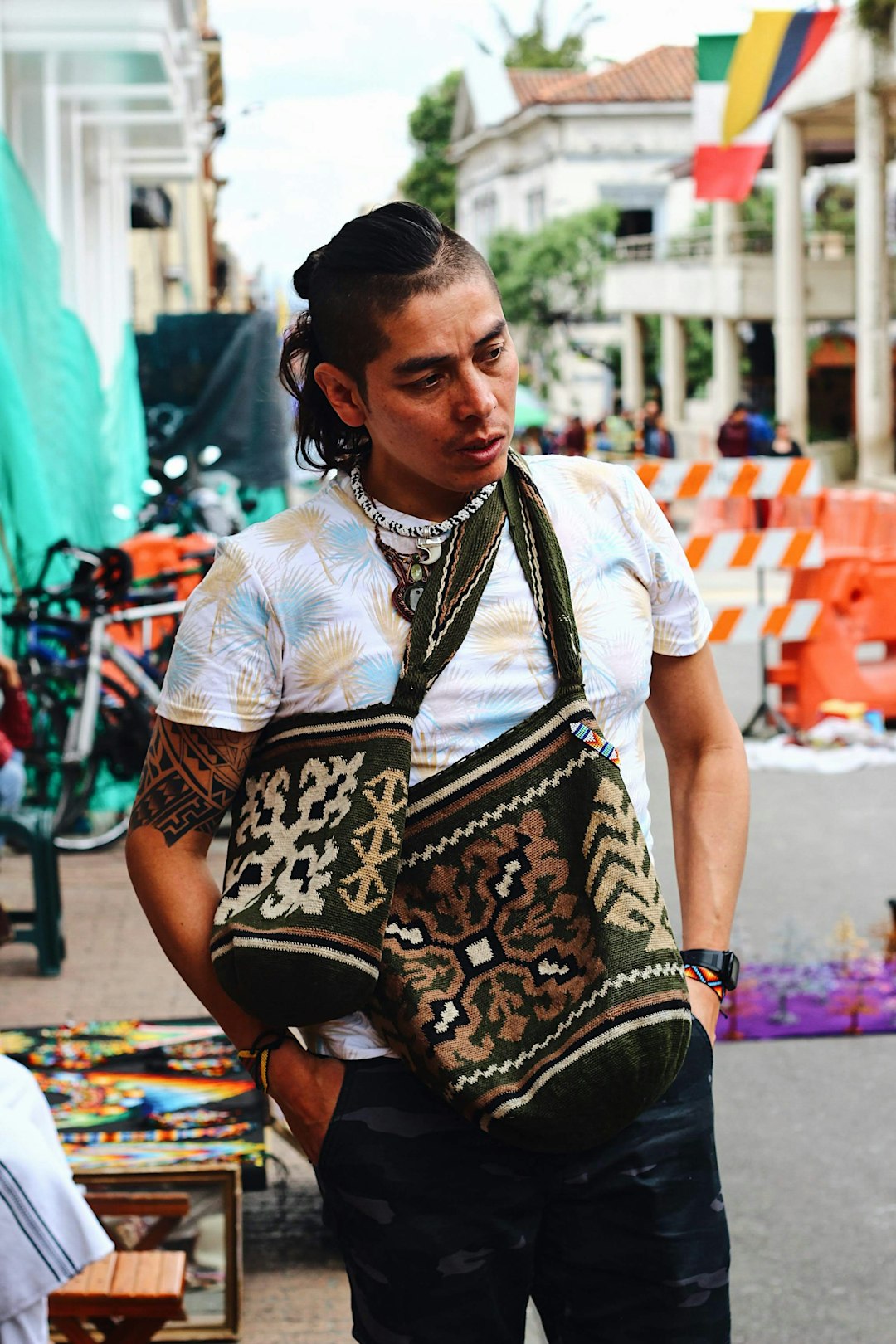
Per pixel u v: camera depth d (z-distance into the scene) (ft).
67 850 23.65
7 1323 7.41
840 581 30.35
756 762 29.07
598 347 142.31
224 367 46.50
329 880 5.65
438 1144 5.80
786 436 72.49
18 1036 13.65
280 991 5.64
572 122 160.25
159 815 6.08
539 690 5.90
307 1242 11.79
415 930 5.79
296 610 5.89
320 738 5.84
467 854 5.76
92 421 37.70
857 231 93.97
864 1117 14.37
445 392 5.61
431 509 5.95
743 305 110.11
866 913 20.10
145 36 36.68
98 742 24.18
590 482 6.26
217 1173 10.37
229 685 5.91
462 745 5.83
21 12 36.35
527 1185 5.84
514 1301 5.97
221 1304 10.41
